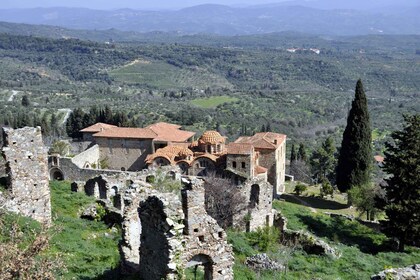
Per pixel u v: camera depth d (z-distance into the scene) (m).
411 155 48.19
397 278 23.50
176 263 19.95
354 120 75.44
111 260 26.98
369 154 76.19
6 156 30.56
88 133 95.56
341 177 77.31
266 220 46.16
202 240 20.86
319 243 39.91
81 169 70.44
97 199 41.22
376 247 48.25
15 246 17.88
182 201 20.73
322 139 147.62
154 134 85.25
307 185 93.12
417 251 47.94
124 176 49.25
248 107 184.25
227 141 122.56
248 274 30.91
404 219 46.94
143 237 22.19
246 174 68.31
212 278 21.27
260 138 79.88
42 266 18.30
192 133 93.50
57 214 35.56
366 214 68.50
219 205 45.31
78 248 28.11
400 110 179.50
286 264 34.69
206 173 69.12
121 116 117.88
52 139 112.88
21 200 31.16
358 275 35.00
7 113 140.62
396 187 49.03
